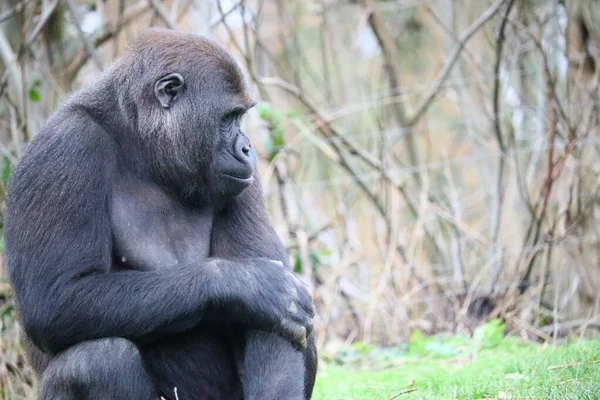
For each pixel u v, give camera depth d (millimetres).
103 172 9367
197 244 9805
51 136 9305
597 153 19625
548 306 18656
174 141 9562
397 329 18156
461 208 23266
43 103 18844
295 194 20406
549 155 17938
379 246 19656
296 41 24609
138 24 26203
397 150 26344
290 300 8938
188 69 9586
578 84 19453
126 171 9680
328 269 20844
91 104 9688
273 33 32219
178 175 9641
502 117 21828
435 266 19875
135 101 9648
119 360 8633
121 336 8836
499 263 18891
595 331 17844
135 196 9672
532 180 20312
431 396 11609
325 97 24109
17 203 9203
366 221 22719
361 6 24000
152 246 9633
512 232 21516
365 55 32812
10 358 15516
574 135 18078
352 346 17500
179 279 8820
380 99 24125
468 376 12461
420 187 21766
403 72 32000
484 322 17906
